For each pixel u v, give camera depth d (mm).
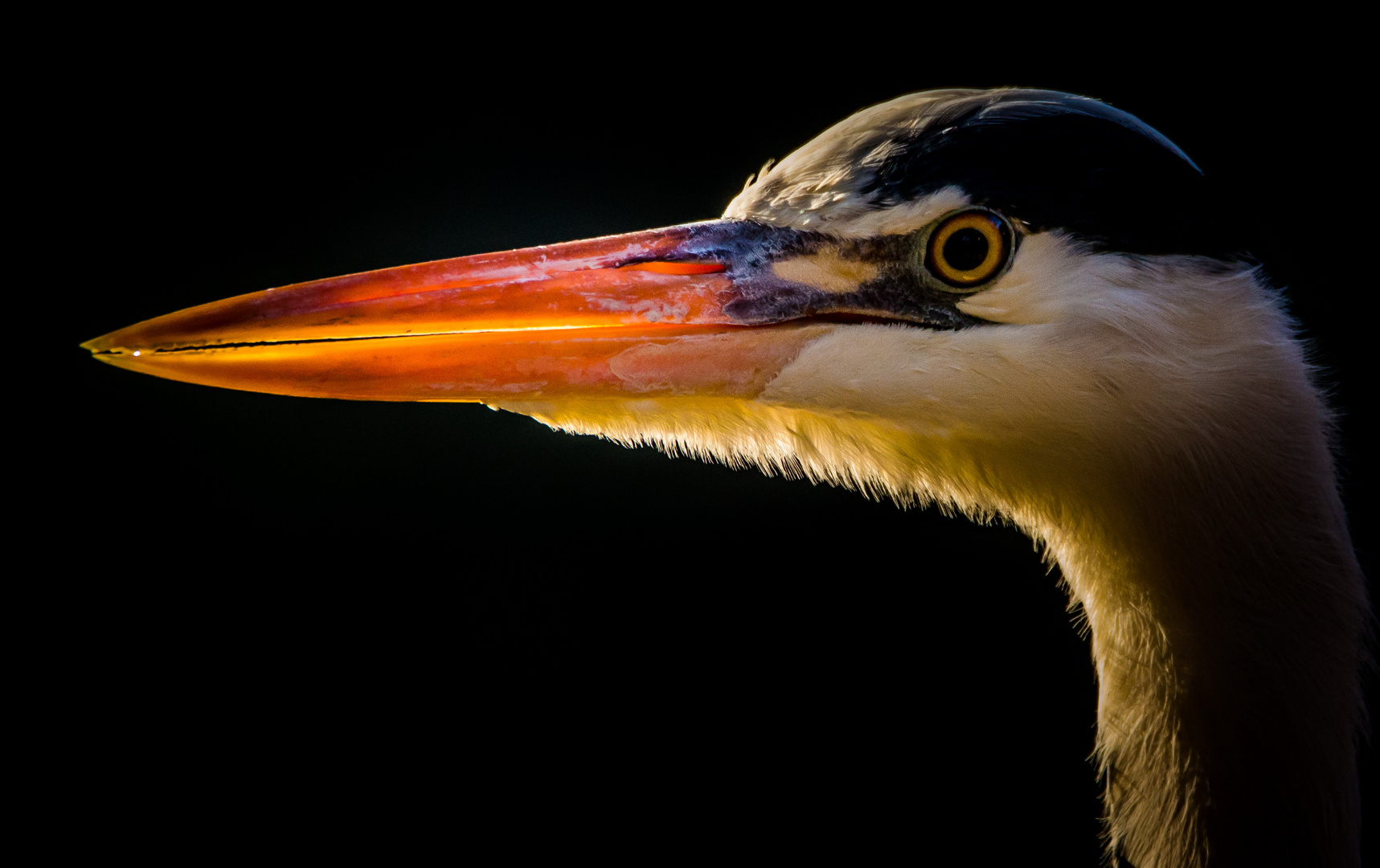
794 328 3732
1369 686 3727
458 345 3734
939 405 3729
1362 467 3736
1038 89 3734
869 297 3729
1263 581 3723
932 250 3723
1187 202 3719
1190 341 3719
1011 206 3719
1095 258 3717
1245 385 3721
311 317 3732
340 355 3732
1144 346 3719
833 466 3744
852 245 3727
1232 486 3723
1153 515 3725
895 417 3730
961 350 3725
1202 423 3721
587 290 3734
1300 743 3721
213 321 3732
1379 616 3732
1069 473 3729
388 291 3734
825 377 3730
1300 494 3723
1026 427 3727
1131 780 3738
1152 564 3729
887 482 3744
